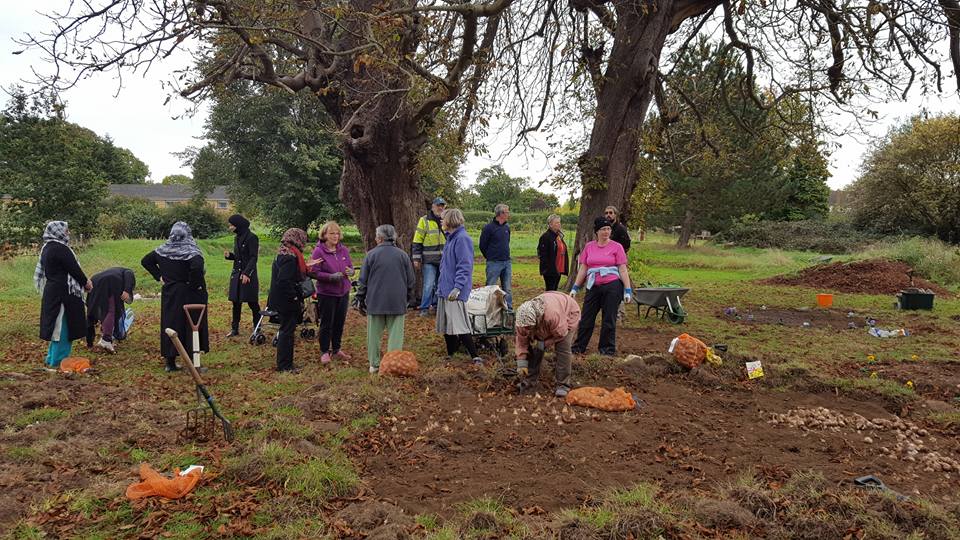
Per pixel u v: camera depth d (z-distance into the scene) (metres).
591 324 8.66
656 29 13.88
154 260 7.75
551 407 6.38
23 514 4.06
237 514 4.04
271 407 6.09
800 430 6.01
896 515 4.03
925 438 5.89
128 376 7.49
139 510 4.08
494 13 9.89
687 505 4.19
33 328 10.77
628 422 6.01
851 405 6.82
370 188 12.57
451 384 7.02
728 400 6.86
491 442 5.45
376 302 7.45
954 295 18.30
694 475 4.86
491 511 4.04
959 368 8.52
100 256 20.17
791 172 42.12
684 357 7.70
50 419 5.83
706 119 18.28
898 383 7.69
